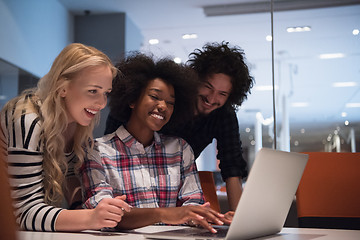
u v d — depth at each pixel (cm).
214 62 164
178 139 145
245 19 379
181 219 100
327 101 304
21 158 105
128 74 144
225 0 396
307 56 305
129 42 439
